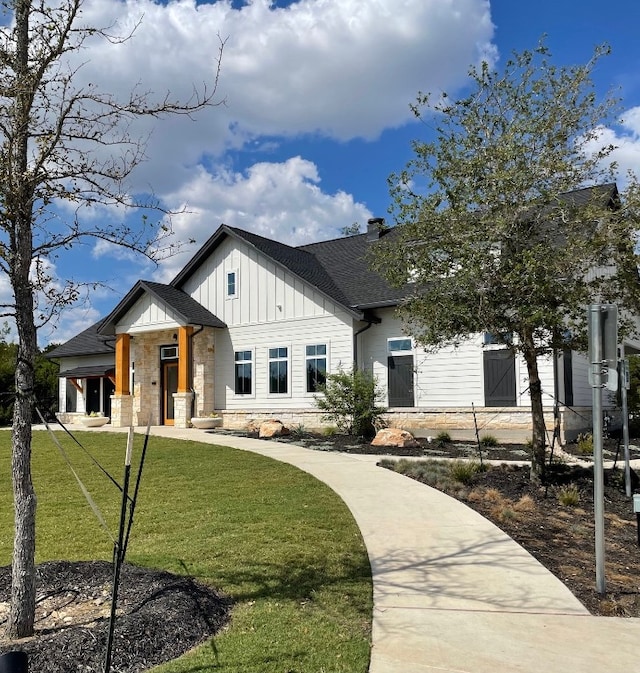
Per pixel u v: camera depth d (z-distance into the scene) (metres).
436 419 17.62
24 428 4.77
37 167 4.78
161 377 23.23
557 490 10.20
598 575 5.85
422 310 10.34
